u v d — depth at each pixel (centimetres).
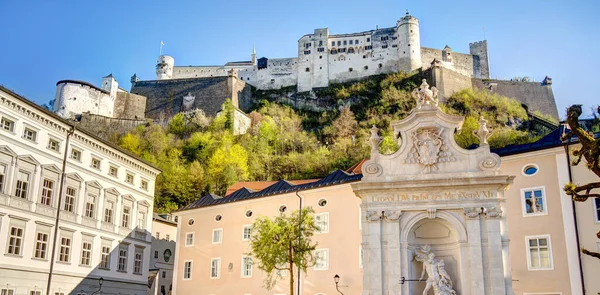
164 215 7550
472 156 2942
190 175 9650
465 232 2833
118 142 11500
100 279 4922
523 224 3700
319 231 4434
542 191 3678
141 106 13988
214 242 5297
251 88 14862
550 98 13350
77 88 12650
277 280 4694
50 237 4438
